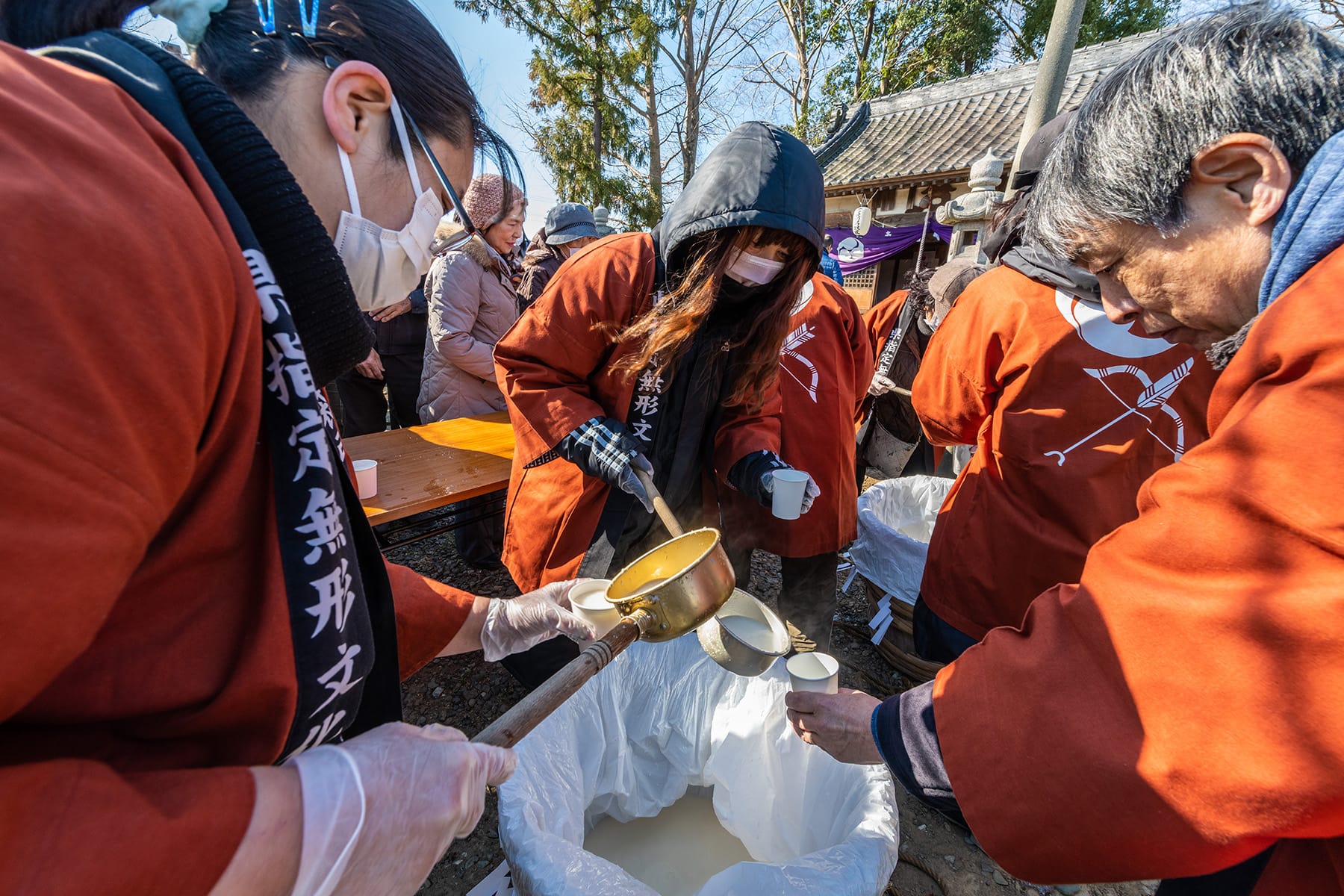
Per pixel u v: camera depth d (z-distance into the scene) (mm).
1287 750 525
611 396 1689
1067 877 712
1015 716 719
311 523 533
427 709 2238
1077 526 1605
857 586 3215
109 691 444
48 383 320
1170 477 648
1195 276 705
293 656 535
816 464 2189
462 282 2957
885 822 1165
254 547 523
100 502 340
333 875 458
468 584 3221
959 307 1886
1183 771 583
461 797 561
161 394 371
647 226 15922
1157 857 631
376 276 721
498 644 1158
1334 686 506
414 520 2389
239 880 405
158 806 381
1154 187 677
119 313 348
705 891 1043
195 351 395
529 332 1618
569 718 1497
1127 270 775
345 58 617
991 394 1823
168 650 465
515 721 773
